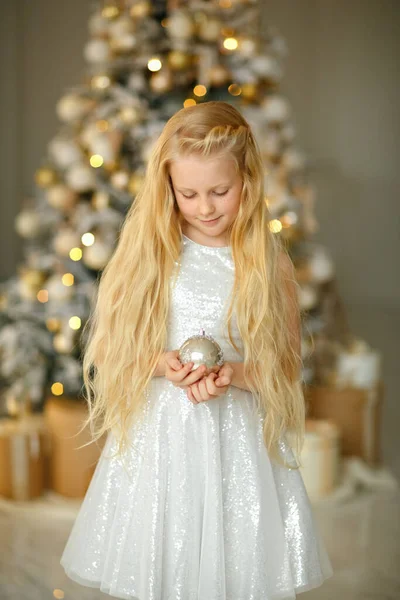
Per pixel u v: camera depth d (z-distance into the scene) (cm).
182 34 302
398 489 331
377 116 604
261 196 166
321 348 356
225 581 160
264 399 167
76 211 319
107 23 321
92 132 309
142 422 169
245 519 163
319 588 242
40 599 233
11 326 325
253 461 166
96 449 303
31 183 512
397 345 559
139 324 169
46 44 510
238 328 169
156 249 169
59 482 310
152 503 163
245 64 318
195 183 157
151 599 157
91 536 170
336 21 591
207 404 164
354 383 354
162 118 312
